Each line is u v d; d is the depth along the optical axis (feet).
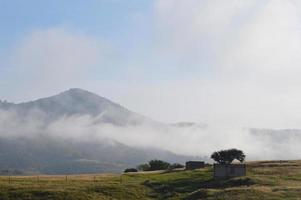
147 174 472.03
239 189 324.39
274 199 294.46
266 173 415.23
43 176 465.47
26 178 427.74
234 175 402.11
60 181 402.31
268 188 326.44
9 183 379.96
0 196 335.67
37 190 347.56
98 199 337.72
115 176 461.78
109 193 356.38
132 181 410.52
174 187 380.37
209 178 404.36
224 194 315.37
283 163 484.74
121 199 345.72
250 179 374.84
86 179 424.46
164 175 452.35
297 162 496.64
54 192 342.64
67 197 335.67
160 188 379.14
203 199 314.14
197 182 391.45
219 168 404.77
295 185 348.38
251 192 311.88
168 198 349.00
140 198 352.08
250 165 467.93
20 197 335.06
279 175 402.52
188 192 361.92
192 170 476.13
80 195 341.00
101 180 416.26
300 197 296.92
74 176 468.75
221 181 385.29
